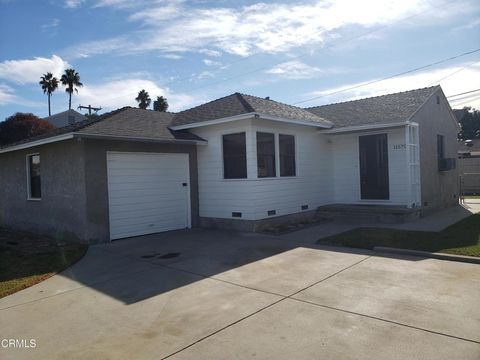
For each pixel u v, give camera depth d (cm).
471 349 368
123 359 378
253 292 560
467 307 472
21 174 1282
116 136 975
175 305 521
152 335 430
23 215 1274
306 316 463
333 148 1432
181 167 1202
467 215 1291
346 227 1103
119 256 836
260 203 1102
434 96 1461
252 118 1050
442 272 626
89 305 538
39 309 531
